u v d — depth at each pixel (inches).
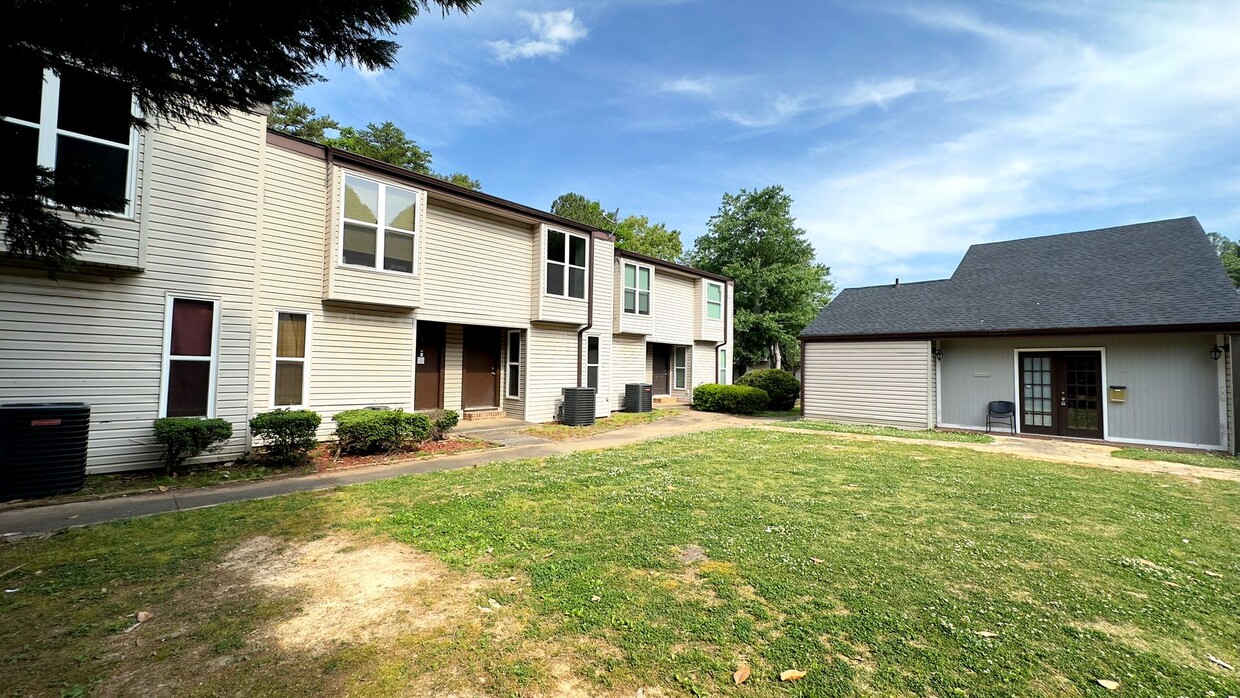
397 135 1008.2
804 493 227.5
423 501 207.0
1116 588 130.9
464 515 187.5
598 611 114.6
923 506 207.6
